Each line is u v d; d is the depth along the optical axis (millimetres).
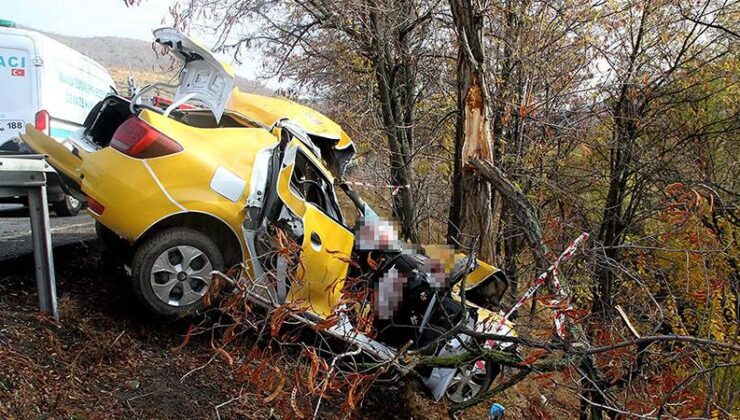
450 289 5176
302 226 4723
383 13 9352
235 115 5238
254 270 4547
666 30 10031
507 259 9453
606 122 10711
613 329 4508
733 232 9188
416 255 5293
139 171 4191
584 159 11250
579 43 9609
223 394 3980
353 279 4516
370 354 4492
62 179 4590
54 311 3885
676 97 10805
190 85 4828
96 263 5398
